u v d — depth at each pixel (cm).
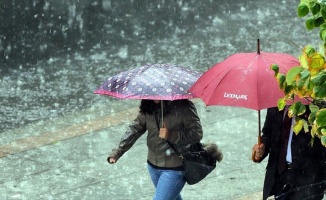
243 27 4797
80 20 4744
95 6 4947
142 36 4600
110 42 4475
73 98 3562
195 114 1944
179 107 1920
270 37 4578
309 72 1369
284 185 1875
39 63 4100
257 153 1869
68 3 4850
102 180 2583
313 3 1412
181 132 1927
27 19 4584
